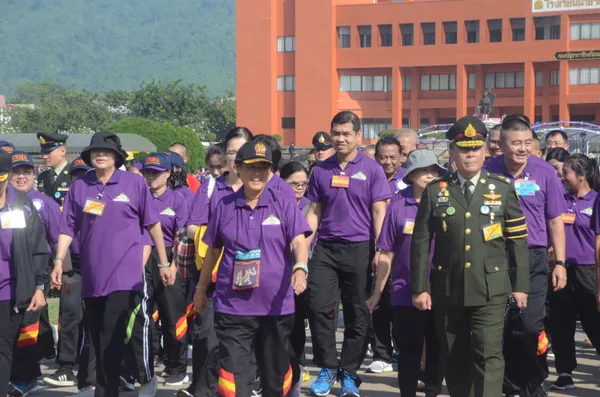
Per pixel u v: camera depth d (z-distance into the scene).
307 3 69.00
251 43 71.00
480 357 6.77
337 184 8.59
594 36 64.19
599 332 9.39
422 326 7.88
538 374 8.08
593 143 45.03
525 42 65.62
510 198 6.87
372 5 68.81
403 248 7.93
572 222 9.26
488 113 63.75
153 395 8.39
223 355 6.71
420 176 7.91
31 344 8.77
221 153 9.66
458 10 67.00
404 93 69.88
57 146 11.21
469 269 6.74
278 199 6.82
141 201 7.92
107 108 101.00
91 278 7.75
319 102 69.00
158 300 9.40
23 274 7.69
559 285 8.12
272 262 6.75
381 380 9.42
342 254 8.56
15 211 7.74
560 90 65.19
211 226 6.93
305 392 8.76
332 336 8.60
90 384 8.62
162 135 55.88
